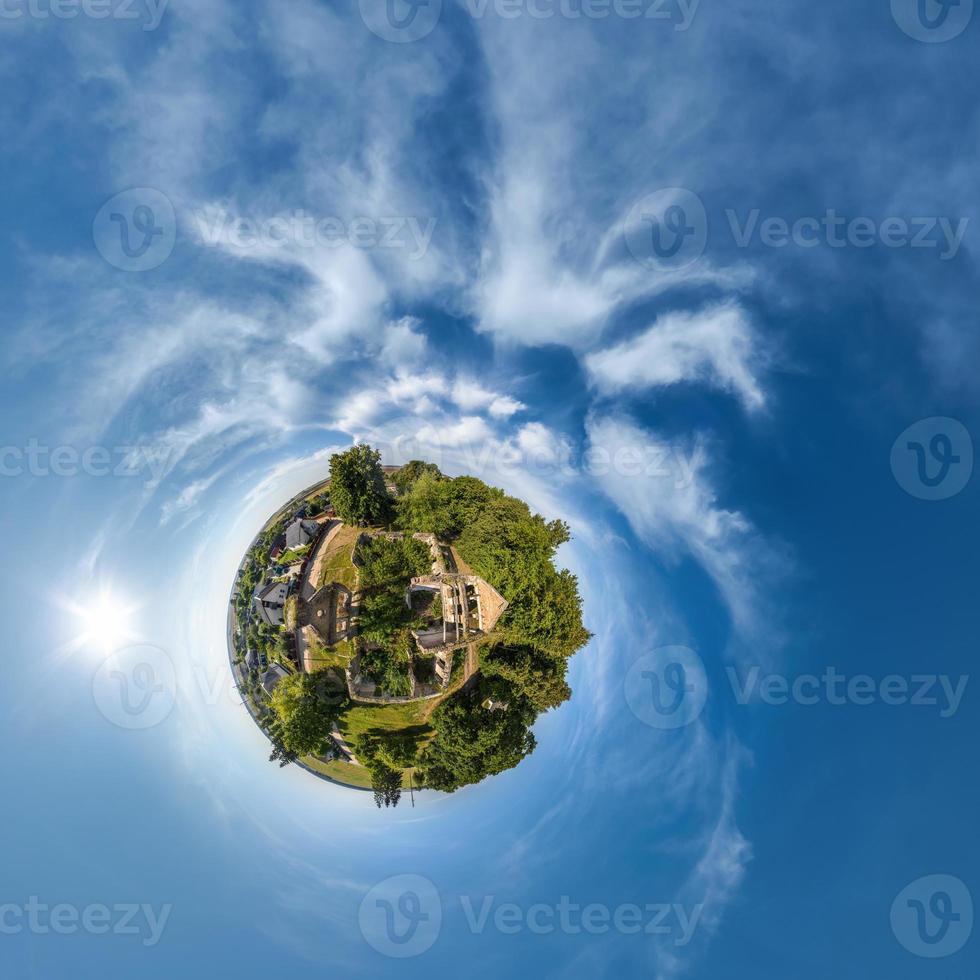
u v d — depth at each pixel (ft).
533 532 173.06
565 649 172.76
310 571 182.09
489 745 162.09
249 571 196.34
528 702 182.39
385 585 171.32
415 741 174.09
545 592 170.30
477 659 179.32
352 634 168.35
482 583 175.42
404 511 185.16
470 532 175.83
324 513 197.77
